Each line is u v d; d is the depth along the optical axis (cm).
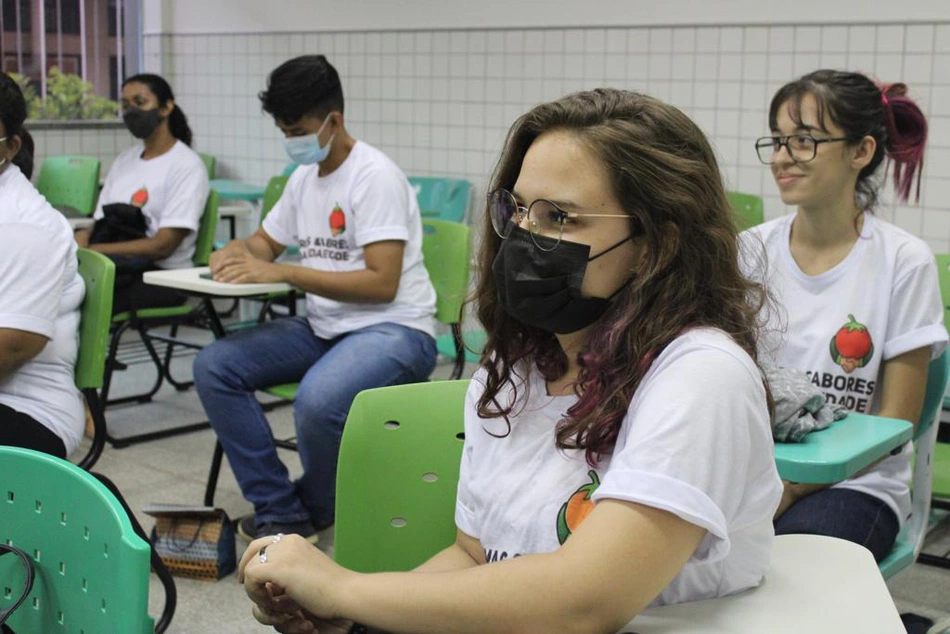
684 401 104
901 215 421
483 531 127
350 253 306
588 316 119
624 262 116
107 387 394
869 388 207
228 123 671
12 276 214
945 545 301
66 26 657
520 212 120
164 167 430
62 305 235
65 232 230
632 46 490
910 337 202
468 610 103
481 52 544
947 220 413
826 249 214
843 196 209
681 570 112
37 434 223
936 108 411
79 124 655
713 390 105
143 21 694
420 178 557
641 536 101
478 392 134
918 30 412
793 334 213
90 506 114
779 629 108
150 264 412
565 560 102
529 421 126
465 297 140
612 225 115
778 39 448
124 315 400
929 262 205
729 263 116
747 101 461
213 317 358
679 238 113
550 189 115
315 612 110
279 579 111
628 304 115
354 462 162
